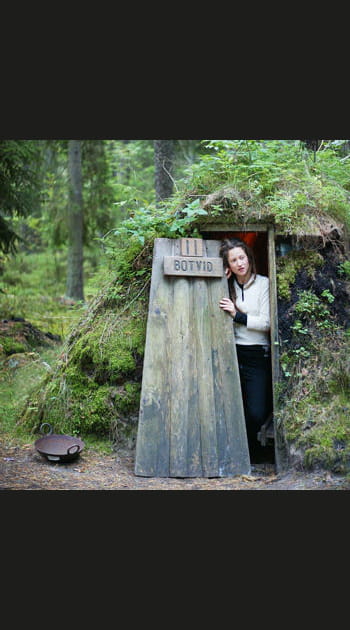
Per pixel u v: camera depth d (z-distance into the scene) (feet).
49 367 20.51
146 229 18.49
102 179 46.98
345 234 18.31
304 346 17.48
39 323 33.47
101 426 17.89
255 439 18.76
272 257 17.79
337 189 19.12
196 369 16.99
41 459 16.88
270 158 20.45
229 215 17.87
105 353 18.26
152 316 17.01
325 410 16.52
